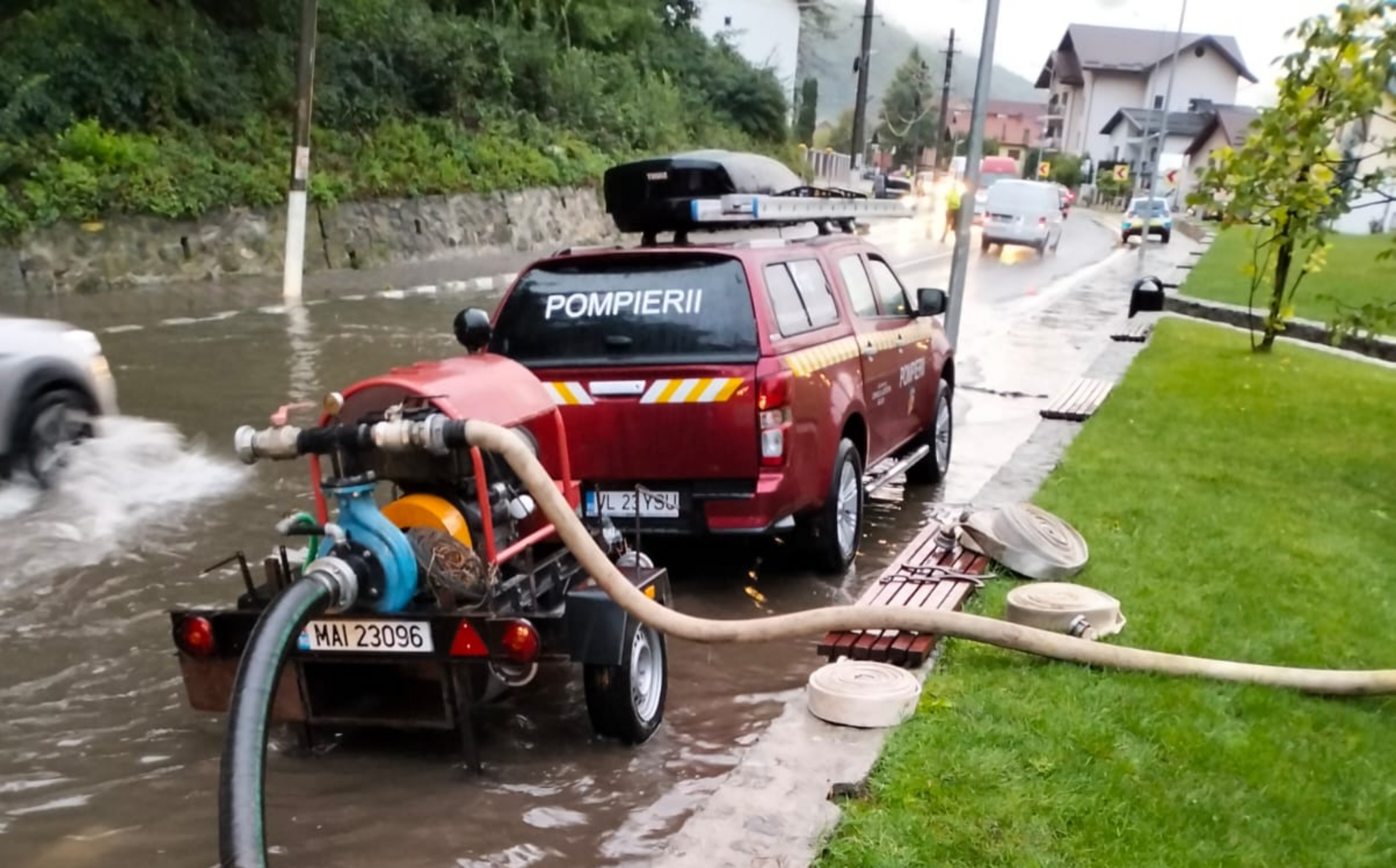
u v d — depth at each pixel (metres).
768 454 5.82
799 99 60.25
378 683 4.41
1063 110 102.19
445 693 4.21
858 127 41.75
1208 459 8.99
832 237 7.61
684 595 6.35
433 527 4.23
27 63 18.42
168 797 4.13
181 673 5.11
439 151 25.41
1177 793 3.91
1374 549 6.92
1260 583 6.15
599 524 5.16
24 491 7.48
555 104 32.03
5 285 16.17
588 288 6.08
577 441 5.95
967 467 9.52
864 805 3.82
